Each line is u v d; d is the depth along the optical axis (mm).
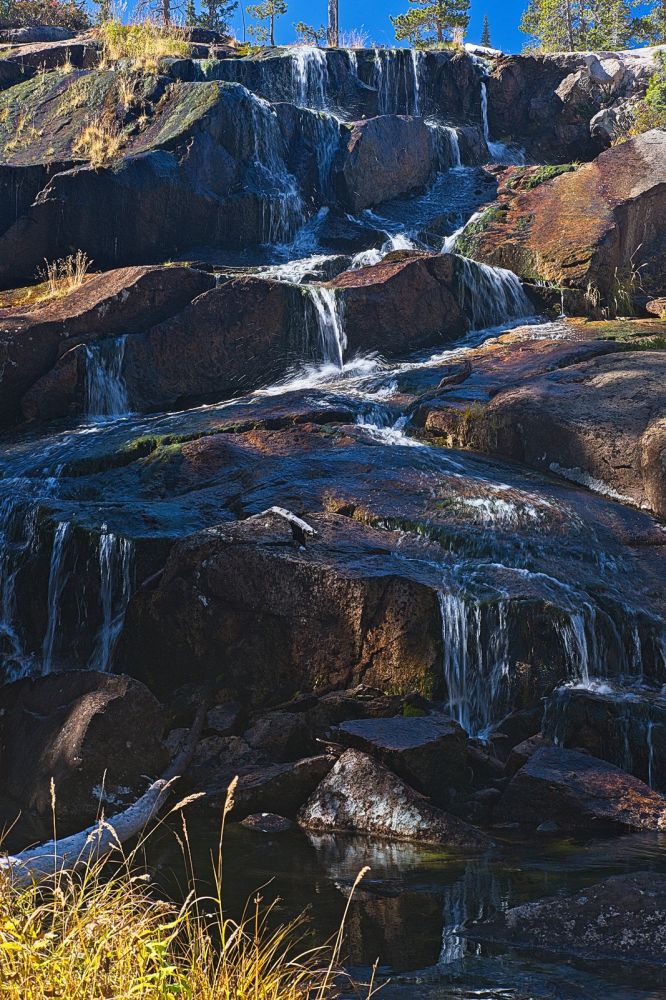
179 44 23984
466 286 16828
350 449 12258
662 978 4930
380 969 5047
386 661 9164
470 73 24641
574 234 18266
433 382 14273
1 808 7832
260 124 19906
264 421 13070
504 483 11508
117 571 10609
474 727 8992
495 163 23922
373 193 20703
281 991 4395
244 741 8680
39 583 11141
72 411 14852
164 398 15148
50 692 8602
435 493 11078
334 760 7973
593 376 13227
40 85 21859
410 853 6934
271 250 19125
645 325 16250
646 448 11414
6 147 20109
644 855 6812
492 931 5500
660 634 9477
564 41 41781
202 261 17969
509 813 7703
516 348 15094
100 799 7551
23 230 17703
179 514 11070
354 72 23844
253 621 9609
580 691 8602
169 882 6320
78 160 18500
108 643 10609
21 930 3961
